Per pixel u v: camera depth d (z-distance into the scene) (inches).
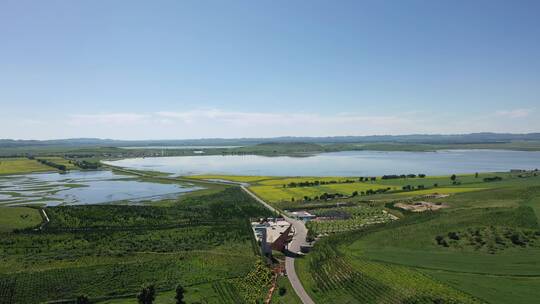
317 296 3181.6
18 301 3075.8
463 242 4047.7
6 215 5915.4
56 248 4338.1
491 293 2768.2
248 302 3110.2
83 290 3272.6
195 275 3617.1
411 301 2795.3
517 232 4207.7
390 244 4190.5
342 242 4414.4
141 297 2999.5
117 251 4239.7
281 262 4042.8
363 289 3122.5
